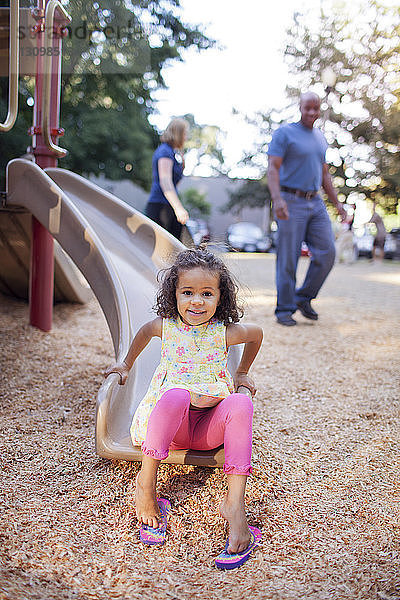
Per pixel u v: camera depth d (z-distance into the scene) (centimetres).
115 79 1372
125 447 232
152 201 535
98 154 1547
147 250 404
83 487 238
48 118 418
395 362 465
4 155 1276
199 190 4228
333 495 243
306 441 298
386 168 2388
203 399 222
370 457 282
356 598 176
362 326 607
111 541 203
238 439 207
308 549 203
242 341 239
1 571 179
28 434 290
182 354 230
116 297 309
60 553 192
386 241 2089
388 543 208
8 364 400
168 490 237
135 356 247
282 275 583
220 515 221
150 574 186
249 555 197
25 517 212
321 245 574
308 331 567
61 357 427
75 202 436
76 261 349
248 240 2594
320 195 576
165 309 233
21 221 505
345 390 390
